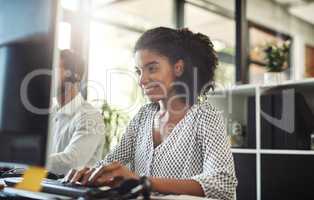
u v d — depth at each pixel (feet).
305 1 17.06
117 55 12.17
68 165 5.10
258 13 15.49
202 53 3.71
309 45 18.28
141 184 2.34
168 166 3.44
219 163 3.11
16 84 2.20
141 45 3.55
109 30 12.41
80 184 2.71
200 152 3.42
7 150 2.19
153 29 3.61
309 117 7.61
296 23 17.81
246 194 7.79
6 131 2.21
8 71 2.25
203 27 13.99
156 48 3.49
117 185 2.49
